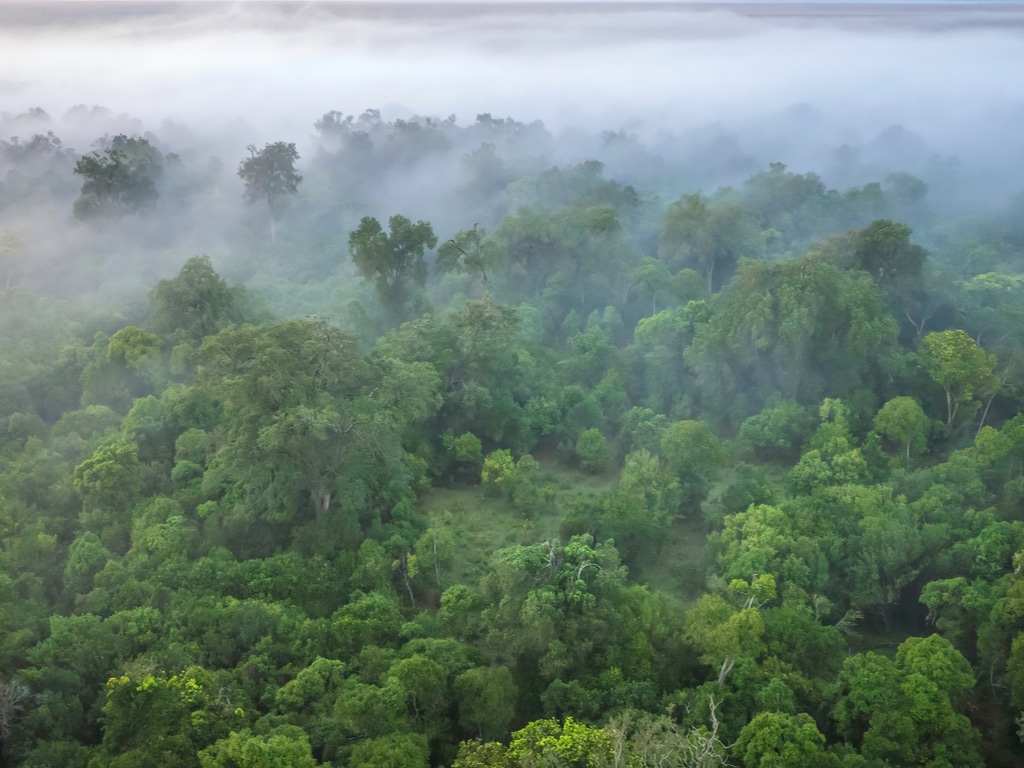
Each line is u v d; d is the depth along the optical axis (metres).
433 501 63.97
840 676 39.38
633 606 43.56
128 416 61.34
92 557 47.72
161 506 52.31
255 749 31.69
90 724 37.62
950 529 51.09
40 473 55.25
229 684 38.94
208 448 56.81
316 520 53.00
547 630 40.44
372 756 33.28
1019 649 39.00
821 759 33.75
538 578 42.97
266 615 43.28
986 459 59.22
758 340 69.75
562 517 61.75
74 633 40.47
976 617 43.84
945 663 36.53
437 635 44.53
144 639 41.25
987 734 40.00
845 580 49.81
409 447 65.56
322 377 52.19
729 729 37.84
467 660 40.34
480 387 67.19
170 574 46.69
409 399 56.22
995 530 48.38
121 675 37.91
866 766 34.34
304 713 37.59
